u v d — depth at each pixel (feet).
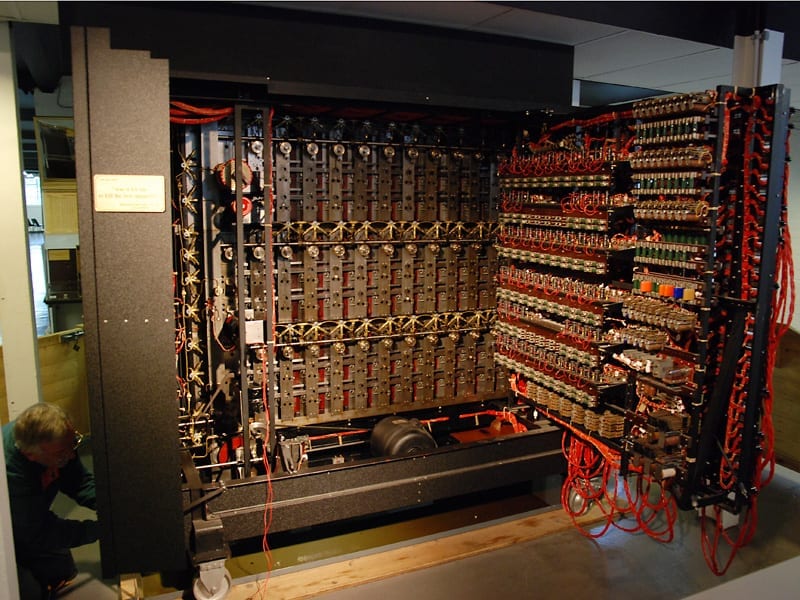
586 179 12.44
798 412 15.99
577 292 12.90
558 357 13.52
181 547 10.02
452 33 13.34
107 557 9.78
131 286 9.18
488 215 15.53
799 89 19.01
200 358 12.84
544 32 13.64
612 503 13.17
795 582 6.12
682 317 10.85
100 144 8.86
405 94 12.42
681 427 11.04
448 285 15.24
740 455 11.16
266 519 11.47
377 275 14.43
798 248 18.63
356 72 12.62
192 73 10.80
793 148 18.75
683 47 14.76
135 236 9.10
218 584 10.53
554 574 11.59
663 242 11.30
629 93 22.07
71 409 17.42
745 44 11.27
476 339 15.79
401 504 12.48
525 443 13.62
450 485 12.89
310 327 13.82
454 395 15.71
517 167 14.37
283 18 11.88
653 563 12.00
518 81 14.24
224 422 12.91
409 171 14.43
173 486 9.80
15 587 6.54
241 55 11.71
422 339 15.10
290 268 13.53
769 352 11.16
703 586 11.28
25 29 13.64
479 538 12.85
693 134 10.48
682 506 11.05
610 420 12.46
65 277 18.30
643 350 11.69
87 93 8.75
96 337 9.19
